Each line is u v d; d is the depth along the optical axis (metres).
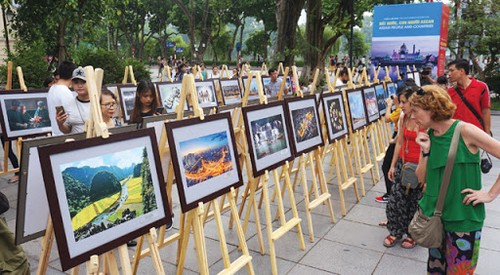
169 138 2.76
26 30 10.13
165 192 2.67
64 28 10.34
